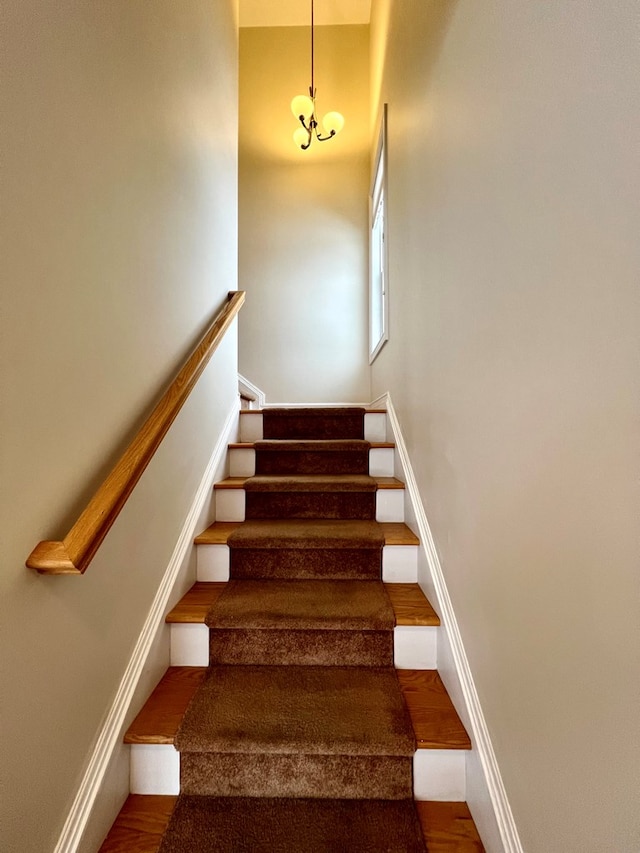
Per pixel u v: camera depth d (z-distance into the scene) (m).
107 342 1.03
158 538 1.32
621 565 0.54
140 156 1.22
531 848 0.75
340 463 2.27
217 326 1.79
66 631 0.86
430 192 1.50
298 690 1.23
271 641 1.36
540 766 0.72
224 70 2.19
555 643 0.68
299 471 2.27
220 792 1.07
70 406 0.87
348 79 3.79
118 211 1.09
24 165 0.73
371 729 1.08
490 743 0.93
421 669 1.34
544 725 0.71
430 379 1.50
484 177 0.98
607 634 0.56
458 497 1.17
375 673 1.32
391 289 2.48
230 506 1.96
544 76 0.71
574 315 0.63
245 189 3.81
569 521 0.65
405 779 1.06
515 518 0.82
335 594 1.51
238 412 2.54
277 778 1.07
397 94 2.25
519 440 0.81
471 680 1.06
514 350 0.83
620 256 0.54
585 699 0.61
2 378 0.69
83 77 0.92
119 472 0.94
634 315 0.51
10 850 0.70
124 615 1.10
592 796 0.59
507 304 0.86
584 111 0.60
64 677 0.85
